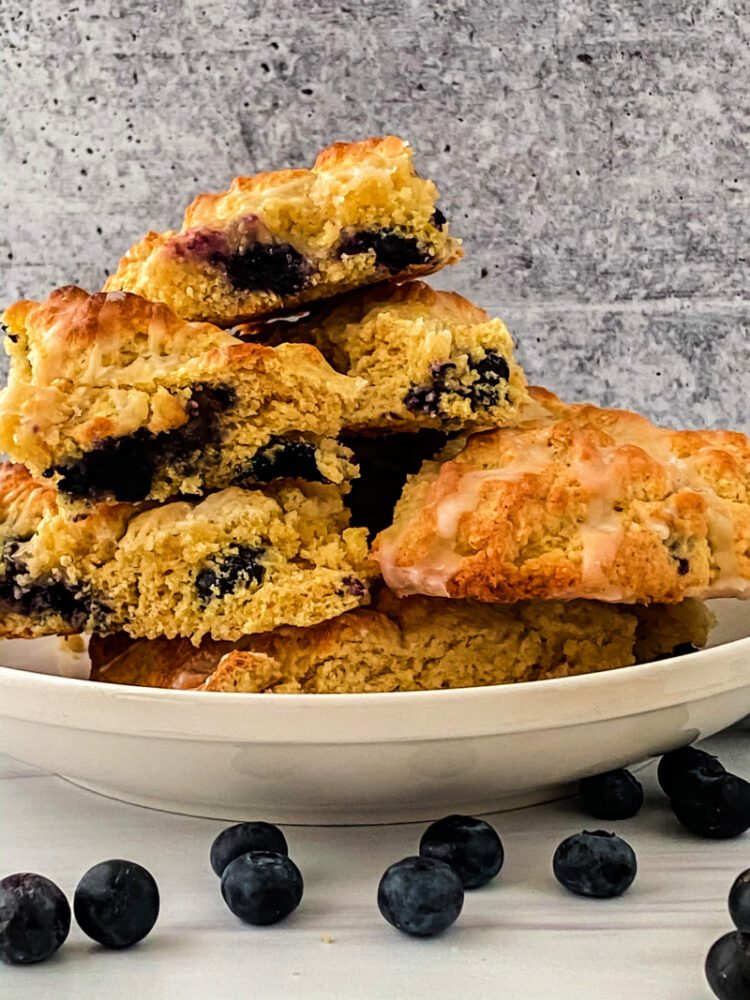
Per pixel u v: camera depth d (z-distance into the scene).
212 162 0.71
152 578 0.47
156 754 0.44
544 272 0.71
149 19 0.70
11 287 0.72
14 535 0.49
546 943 0.41
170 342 0.47
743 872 0.42
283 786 0.44
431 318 0.49
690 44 0.70
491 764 0.44
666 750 0.46
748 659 0.45
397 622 0.48
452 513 0.47
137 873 0.41
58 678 0.44
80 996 0.39
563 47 0.70
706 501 0.48
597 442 0.49
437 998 0.39
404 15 0.70
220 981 0.40
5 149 0.71
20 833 0.46
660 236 0.71
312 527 0.48
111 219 0.71
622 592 0.46
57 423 0.46
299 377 0.47
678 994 0.39
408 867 0.41
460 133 0.71
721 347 0.72
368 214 0.49
